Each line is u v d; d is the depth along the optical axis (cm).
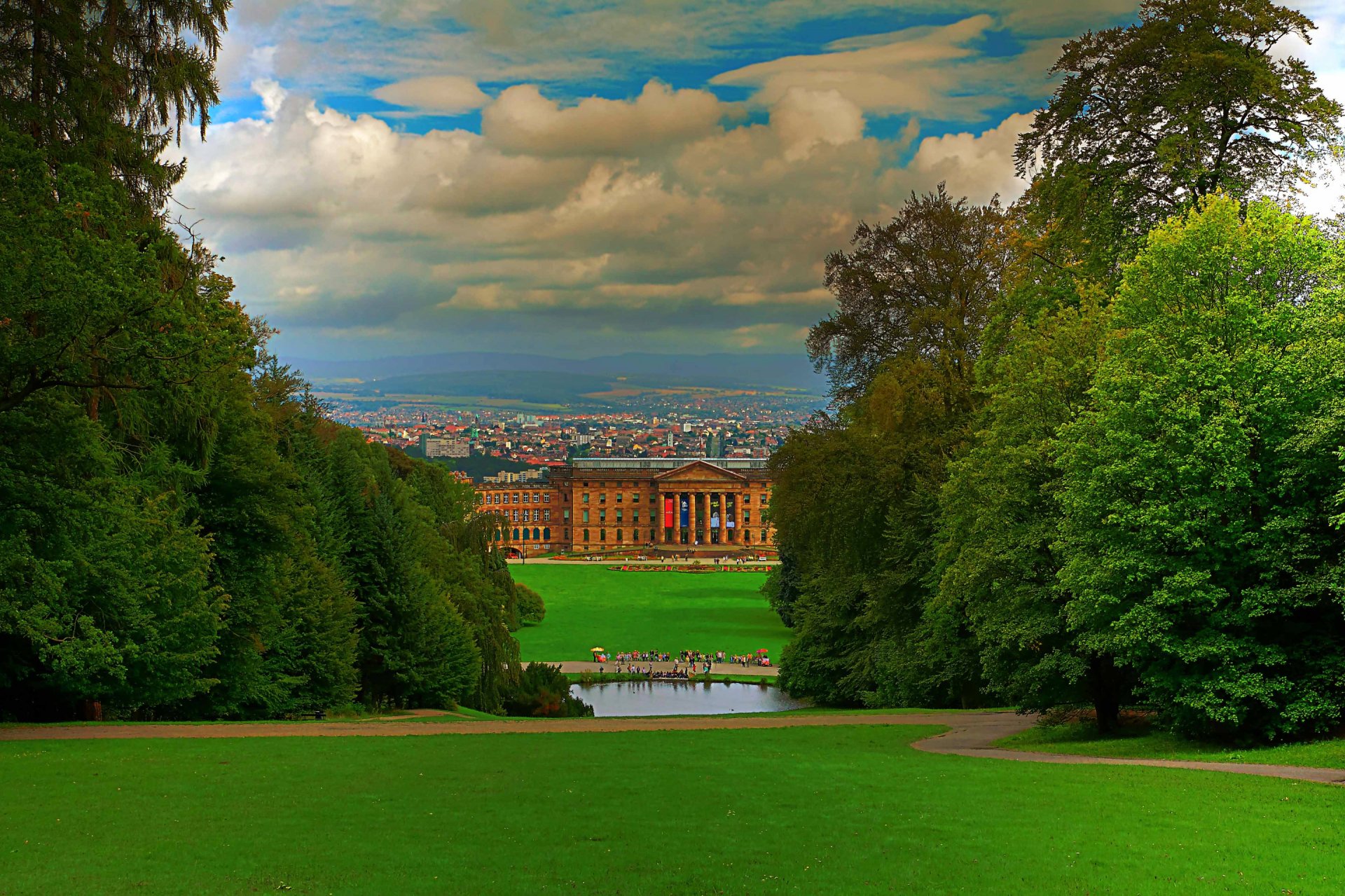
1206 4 5000
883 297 6938
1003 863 2019
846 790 2753
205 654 4509
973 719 5216
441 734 4150
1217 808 2453
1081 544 3909
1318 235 3719
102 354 3609
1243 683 3450
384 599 6519
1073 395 4362
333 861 1984
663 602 17312
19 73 4366
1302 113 4897
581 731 4506
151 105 4850
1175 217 4028
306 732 4094
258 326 7150
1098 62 5328
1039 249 5581
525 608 14488
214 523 5153
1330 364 3425
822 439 6556
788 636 13238
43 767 2822
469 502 11419
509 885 1861
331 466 6762
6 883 1798
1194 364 3625
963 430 5878
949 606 5188
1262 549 3494
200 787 2630
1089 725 4488
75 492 3747
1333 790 2664
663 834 2241
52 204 3753
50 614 3944
